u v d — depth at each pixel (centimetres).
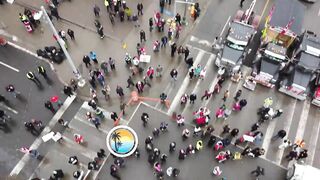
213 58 3306
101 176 2778
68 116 3017
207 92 3022
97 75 3045
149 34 3428
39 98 3106
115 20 3503
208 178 2780
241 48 3128
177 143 2909
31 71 3238
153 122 2995
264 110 2958
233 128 2966
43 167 2820
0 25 3494
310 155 2875
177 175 2767
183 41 3403
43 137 2839
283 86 3081
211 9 3597
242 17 3378
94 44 3378
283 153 2873
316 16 3603
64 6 3594
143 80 3170
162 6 3494
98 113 2955
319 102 3036
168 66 3253
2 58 3309
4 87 3159
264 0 3675
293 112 3058
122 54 3325
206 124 2947
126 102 3073
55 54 3228
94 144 2900
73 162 2762
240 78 3194
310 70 2998
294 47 3231
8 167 2827
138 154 2820
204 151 2872
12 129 2964
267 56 3081
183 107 3059
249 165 2828
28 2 3631
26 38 3416
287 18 3253
